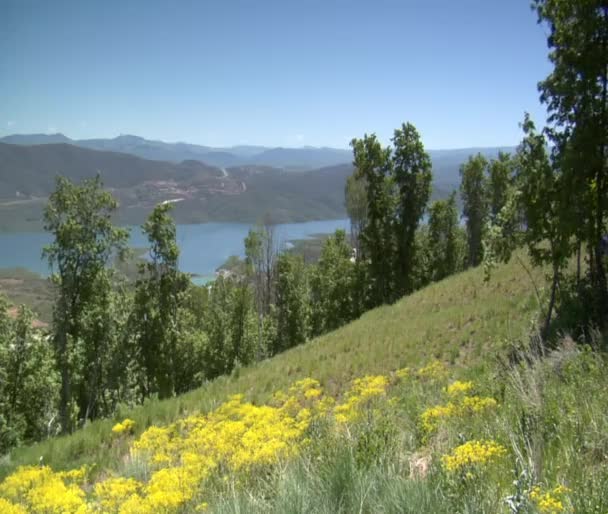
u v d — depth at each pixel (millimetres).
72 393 30359
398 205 41062
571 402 5340
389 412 7062
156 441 7531
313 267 53812
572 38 11648
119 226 29375
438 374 10312
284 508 4047
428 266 52938
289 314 48344
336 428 6348
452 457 4172
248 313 44312
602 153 11539
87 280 28016
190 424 9172
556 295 13680
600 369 6582
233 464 5676
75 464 8906
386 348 16922
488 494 3668
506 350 12203
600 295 11648
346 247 52000
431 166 40469
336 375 14797
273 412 7871
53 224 27188
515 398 6129
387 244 41281
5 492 6023
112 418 12078
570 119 11898
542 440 4465
